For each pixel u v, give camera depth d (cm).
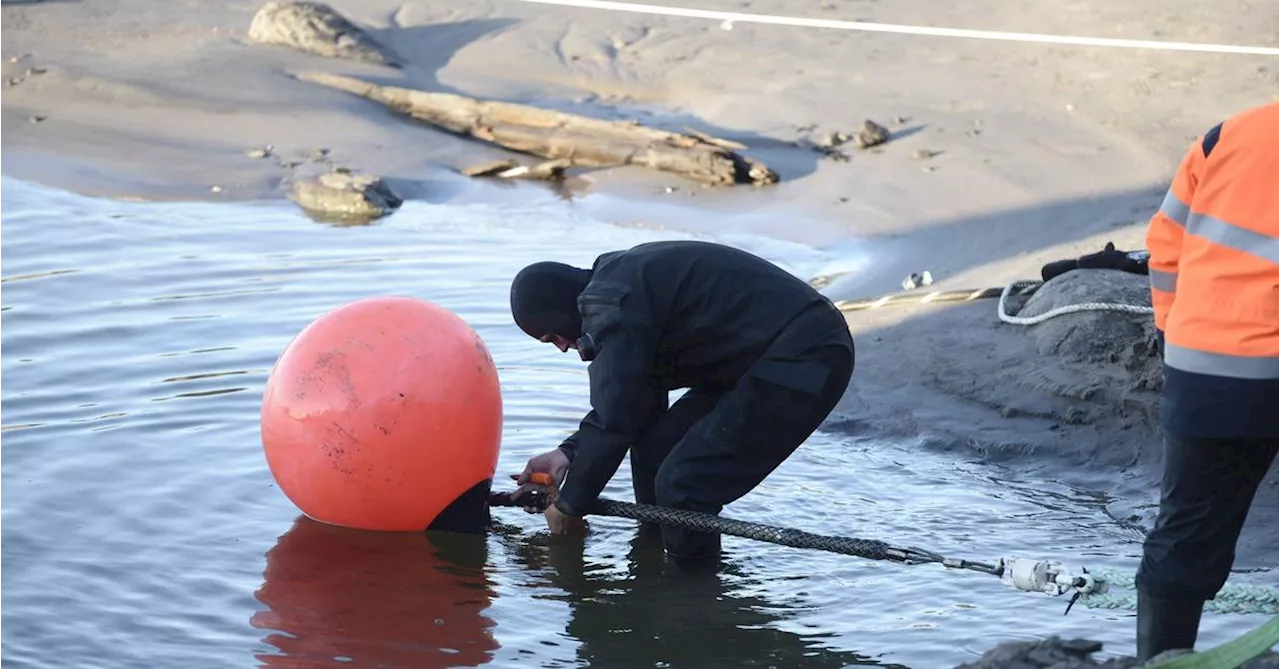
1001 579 1197
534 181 2919
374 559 1355
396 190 2823
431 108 3231
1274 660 920
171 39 3775
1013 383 1827
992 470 1641
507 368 1900
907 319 2083
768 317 1270
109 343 1927
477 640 1215
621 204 2744
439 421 1320
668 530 1360
